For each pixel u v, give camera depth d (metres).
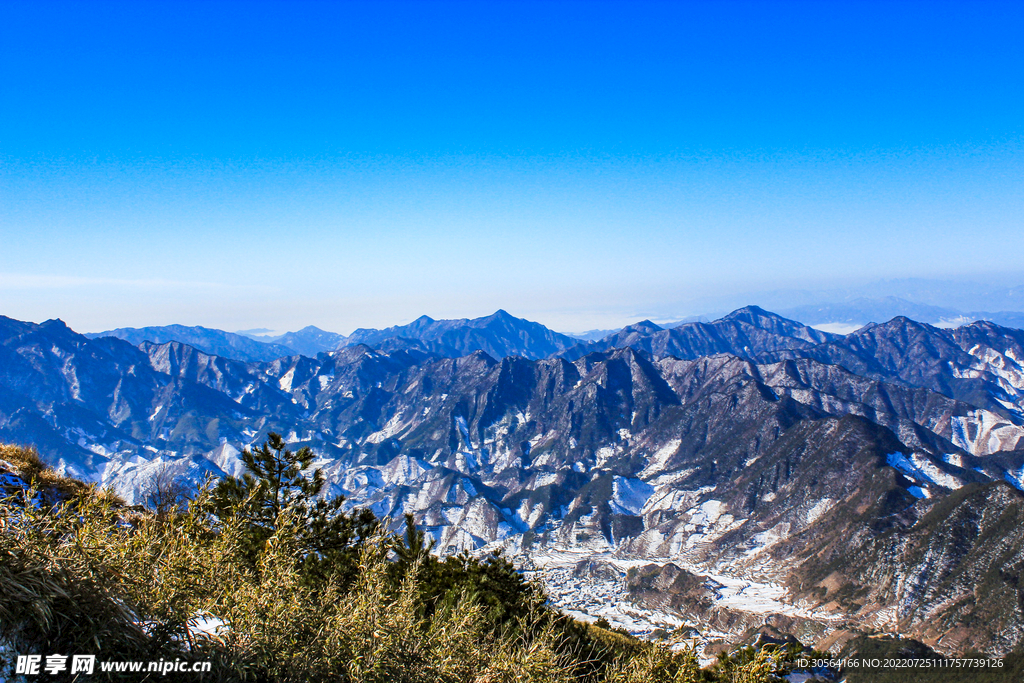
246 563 8.75
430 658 8.65
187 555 7.48
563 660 10.45
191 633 7.00
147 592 6.79
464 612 10.28
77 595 6.09
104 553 6.79
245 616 7.25
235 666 6.70
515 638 10.82
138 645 6.32
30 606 5.70
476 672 9.02
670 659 10.85
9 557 5.96
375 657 7.88
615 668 10.87
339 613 8.16
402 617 8.84
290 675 7.17
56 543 6.60
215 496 10.80
